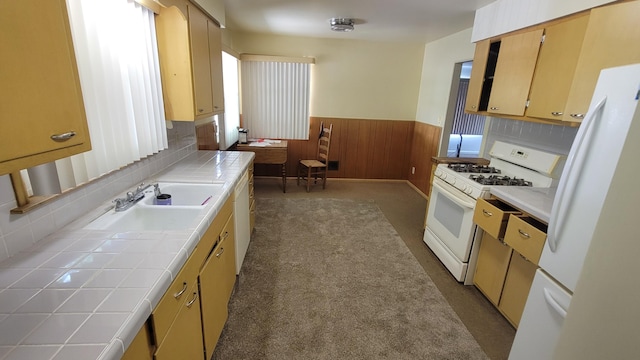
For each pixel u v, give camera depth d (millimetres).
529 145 2518
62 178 1217
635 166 791
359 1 2725
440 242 2734
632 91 1027
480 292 2295
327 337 1799
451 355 1715
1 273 909
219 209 1596
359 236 3164
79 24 1212
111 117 1480
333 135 5121
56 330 700
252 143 4562
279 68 4699
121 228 1388
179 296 1050
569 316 1018
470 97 2908
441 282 2406
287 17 3438
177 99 2041
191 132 2828
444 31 3793
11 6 658
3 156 664
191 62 1994
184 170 2229
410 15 3115
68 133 853
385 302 2141
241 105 4816
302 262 2613
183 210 1521
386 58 4840
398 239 3129
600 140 1143
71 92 860
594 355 913
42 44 749
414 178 5055
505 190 2023
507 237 1840
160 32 1918
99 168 1409
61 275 906
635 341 780
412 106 5086
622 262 820
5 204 979
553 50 1965
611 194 858
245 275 2391
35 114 740
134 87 1681
